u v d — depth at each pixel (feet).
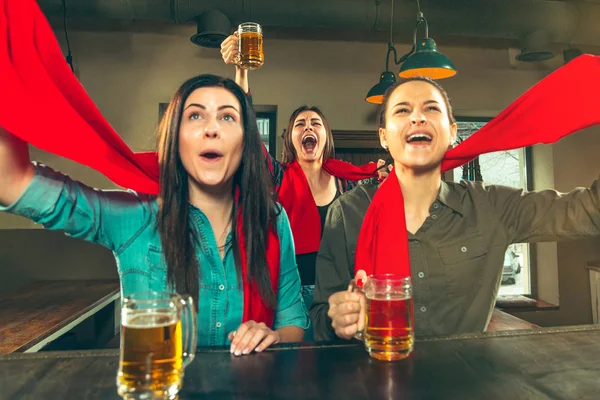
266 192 3.89
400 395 2.14
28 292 9.86
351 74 12.51
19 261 11.46
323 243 4.52
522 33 10.93
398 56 12.73
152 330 2.08
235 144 3.57
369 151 12.35
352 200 4.67
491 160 13.52
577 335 3.00
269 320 3.91
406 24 10.48
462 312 4.15
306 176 8.46
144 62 11.84
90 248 11.66
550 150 13.28
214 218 3.83
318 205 8.39
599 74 3.85
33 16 3.10
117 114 11.73
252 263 3.75
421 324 4.14
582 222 3.91
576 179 13.38
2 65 2.94
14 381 2.32
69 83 3.36
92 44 11.72
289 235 4.22
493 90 13.03
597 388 2.20
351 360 2.62
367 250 4.20
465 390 2.19
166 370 2.10
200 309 3.66
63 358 2.65
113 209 3.62
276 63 12.30
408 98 3.97
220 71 11.98
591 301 13.42
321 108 12.37
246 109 3.74
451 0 10.44
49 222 3.28
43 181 3.20
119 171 3.59
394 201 4.16
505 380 2.31
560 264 13.43
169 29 11.93
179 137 3.57
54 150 3.19
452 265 4.15
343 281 4.39
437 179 4.20
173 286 3.60
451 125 4.36
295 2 9.95
